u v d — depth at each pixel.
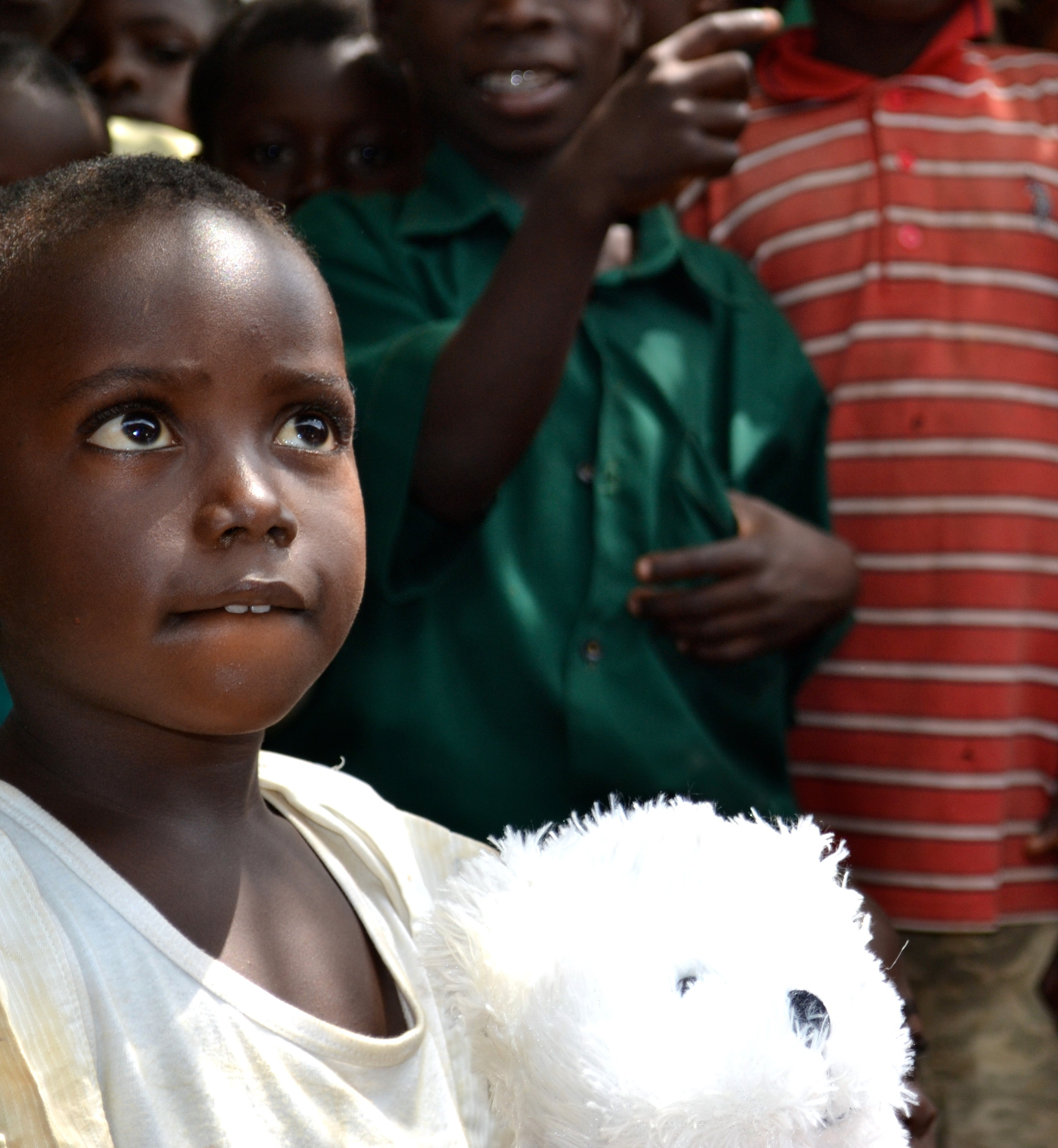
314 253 0.99
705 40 1.70
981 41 3.03
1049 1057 2.23
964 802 2.19
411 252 1.88
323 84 2.45
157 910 0.84
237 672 0.81
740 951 0.90
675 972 0.89
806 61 2.43
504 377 1.63
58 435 0.81
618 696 1.69
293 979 0.89
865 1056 0.89
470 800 1.65
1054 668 2.27
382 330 1.80
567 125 1.96
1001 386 2.25
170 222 0.84
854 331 2.26
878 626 2.23
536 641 1.69
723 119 1.66
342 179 2.51
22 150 1.98
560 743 1.67
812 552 1.87
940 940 2.23
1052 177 2.34
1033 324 2.29
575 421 1.82
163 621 0.81
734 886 0.95
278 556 0.82
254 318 0.83
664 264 1.96
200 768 0.90
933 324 2.25
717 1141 0.83
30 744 0.89
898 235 2.27
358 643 1.71
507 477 1.69
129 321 0.81
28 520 0.81
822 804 2.24
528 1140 0.92
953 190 2.31
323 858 1.00
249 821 0.94
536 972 0.91
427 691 1.67
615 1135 0.84
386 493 1.65
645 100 1.65
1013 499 2.23
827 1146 0.88
